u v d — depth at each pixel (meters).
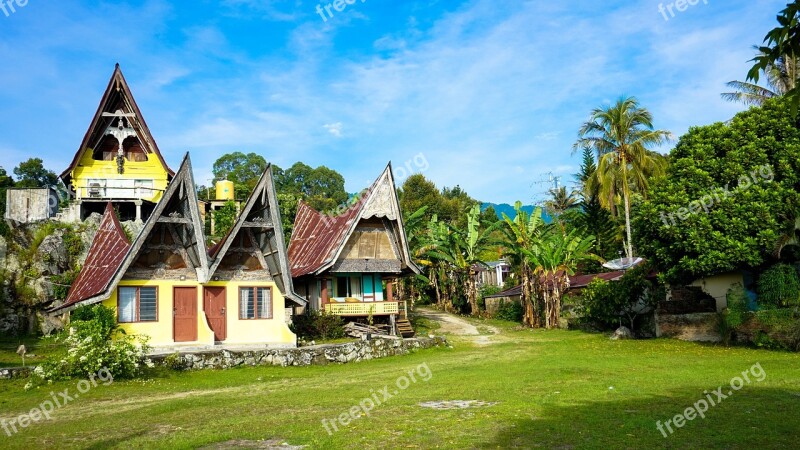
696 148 28.67
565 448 10.25
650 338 31.95
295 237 42.59
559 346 29.91
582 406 13.69
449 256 51.31
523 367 21.25
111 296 25.72
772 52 6.75
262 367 24.73
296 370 24.28
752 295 28.45
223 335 28.03
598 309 36.69
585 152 64.31
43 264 34.25
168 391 18.94
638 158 48.00
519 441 10.74
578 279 51.56
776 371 18.53
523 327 43.31
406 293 52.06
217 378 21.78
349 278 37.91
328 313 34.97
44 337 30.86
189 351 24.50
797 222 25.20
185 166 26.47
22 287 32.62
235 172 94.38
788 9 6.60
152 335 26.23
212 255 27.58
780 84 39.75
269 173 28.44
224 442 11.43
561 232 52.12
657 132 48.19
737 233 26.61
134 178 46.50
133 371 21.11
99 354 20.42
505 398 15.02
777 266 26.03
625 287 34.84
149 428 12.97
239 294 28.61
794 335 24.25
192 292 27.39
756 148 26.91
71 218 43.75
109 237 29.20
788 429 11.10
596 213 54.25
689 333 30.12
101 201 45.28
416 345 30.14
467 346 32.81
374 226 37.53
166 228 27.41
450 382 18.33
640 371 19.36
